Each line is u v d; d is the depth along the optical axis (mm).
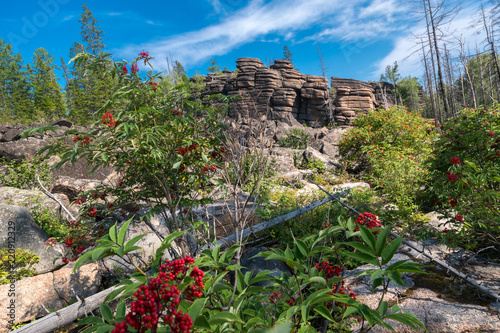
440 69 15500
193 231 4051
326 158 14305
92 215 4199
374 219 2014
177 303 1118
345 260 3879
